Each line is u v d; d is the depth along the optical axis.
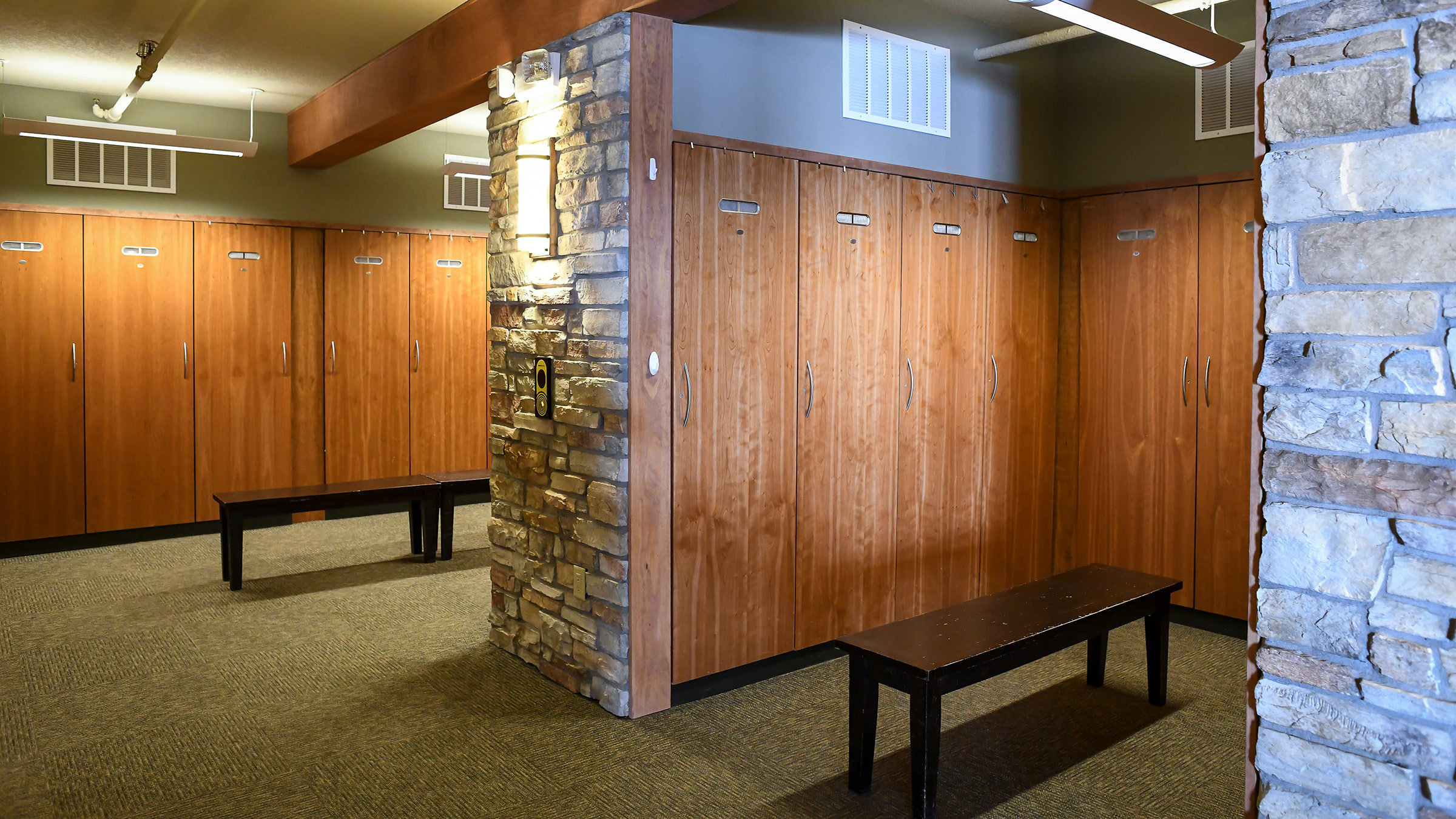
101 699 3.66
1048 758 3.20
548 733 3.38
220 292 6.67
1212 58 3.42
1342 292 1.42
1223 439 4.50
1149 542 4.78
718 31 3.62
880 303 4.22
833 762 3.17
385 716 3.52
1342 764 1.45
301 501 5.34
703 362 3.62
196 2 4.19
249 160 6.79
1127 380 4.82
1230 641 4.42
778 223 3.82
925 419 4.45
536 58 3.67
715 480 3.70
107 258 6.29
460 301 7.62
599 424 3.56
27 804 2.85
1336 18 1.40
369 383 7.27
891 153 4.26
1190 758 3.20
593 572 3.63
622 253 3.39
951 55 4.49
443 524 5.85
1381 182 1.36
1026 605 3.29
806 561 4.03
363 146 6.13
